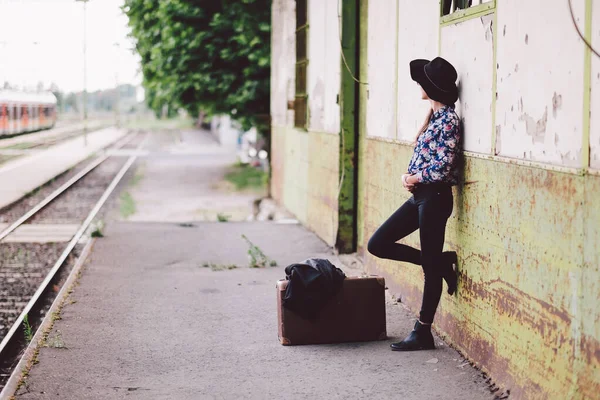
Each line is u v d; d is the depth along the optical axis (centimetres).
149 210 1831
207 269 870
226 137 4800
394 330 609
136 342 588
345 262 899
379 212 759
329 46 995
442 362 530
